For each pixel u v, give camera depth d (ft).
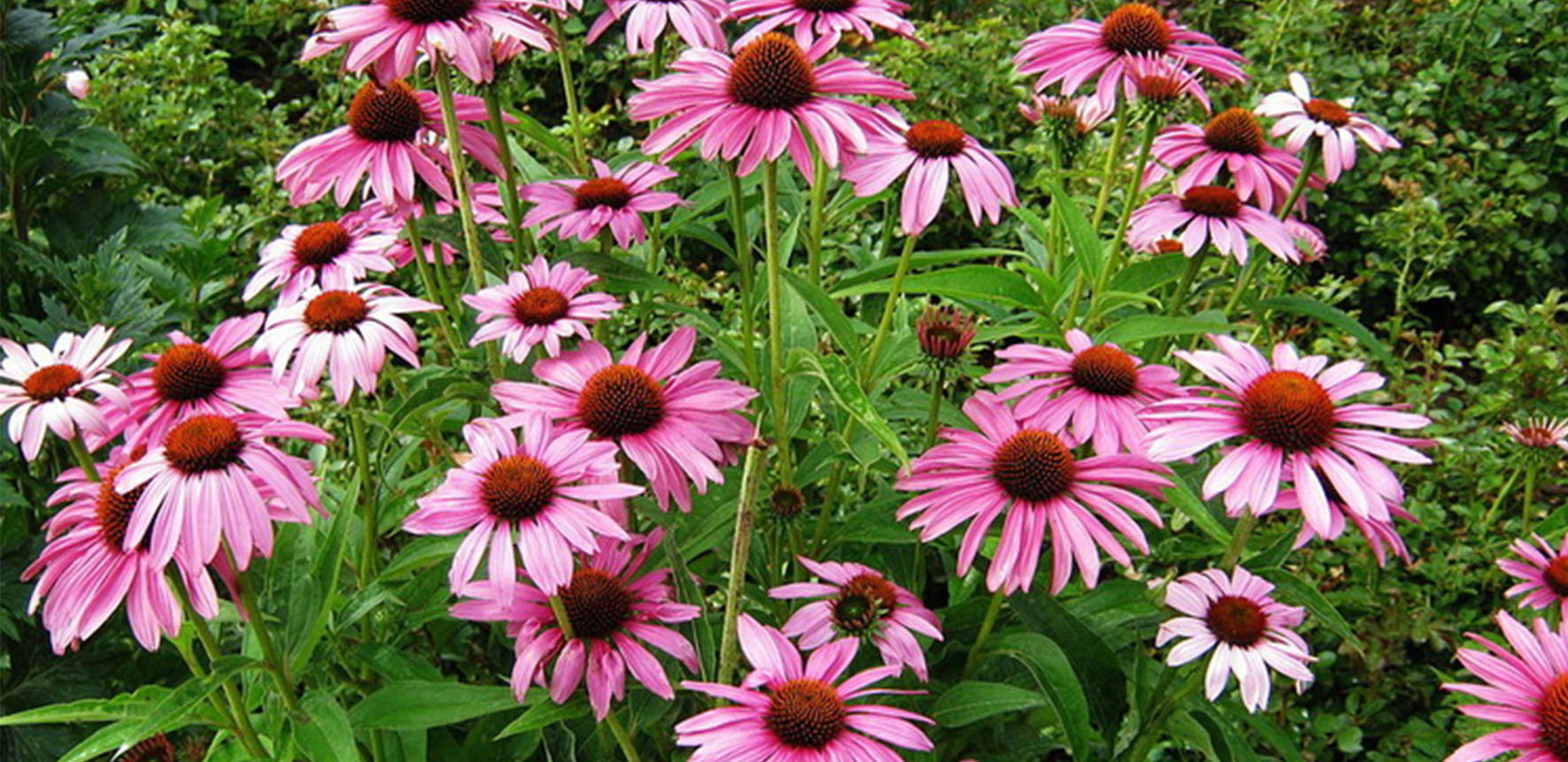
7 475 2.45
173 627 1.56
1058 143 2.80
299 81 5.96
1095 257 2.46
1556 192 4.80
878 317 2.71
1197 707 1.93
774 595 1.83
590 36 2.36
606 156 4.63
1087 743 1.73
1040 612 1.84
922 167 2.05
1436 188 4.74
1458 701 2.83
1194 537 2.27
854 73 1.90
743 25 4.76
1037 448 1.71
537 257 2.04
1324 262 4.75
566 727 1.85
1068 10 5.53
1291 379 1.68
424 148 2.12
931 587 3.10
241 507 1.52
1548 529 2.61
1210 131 2.58
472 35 1.90
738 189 2.08
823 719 1.44
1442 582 3.14
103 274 2.58
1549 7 5.23
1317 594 1.94
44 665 2.42
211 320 4.17
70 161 2.79
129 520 1.54
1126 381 1.92
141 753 2.12
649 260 2.56
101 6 6.01
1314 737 2.99
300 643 1.74
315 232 2.13
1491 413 3.67
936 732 1.98
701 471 1.71
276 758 1.77
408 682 1.81
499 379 2.06
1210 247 2.51
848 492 2.96
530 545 1.52
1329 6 5.16
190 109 5.04
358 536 2.18
